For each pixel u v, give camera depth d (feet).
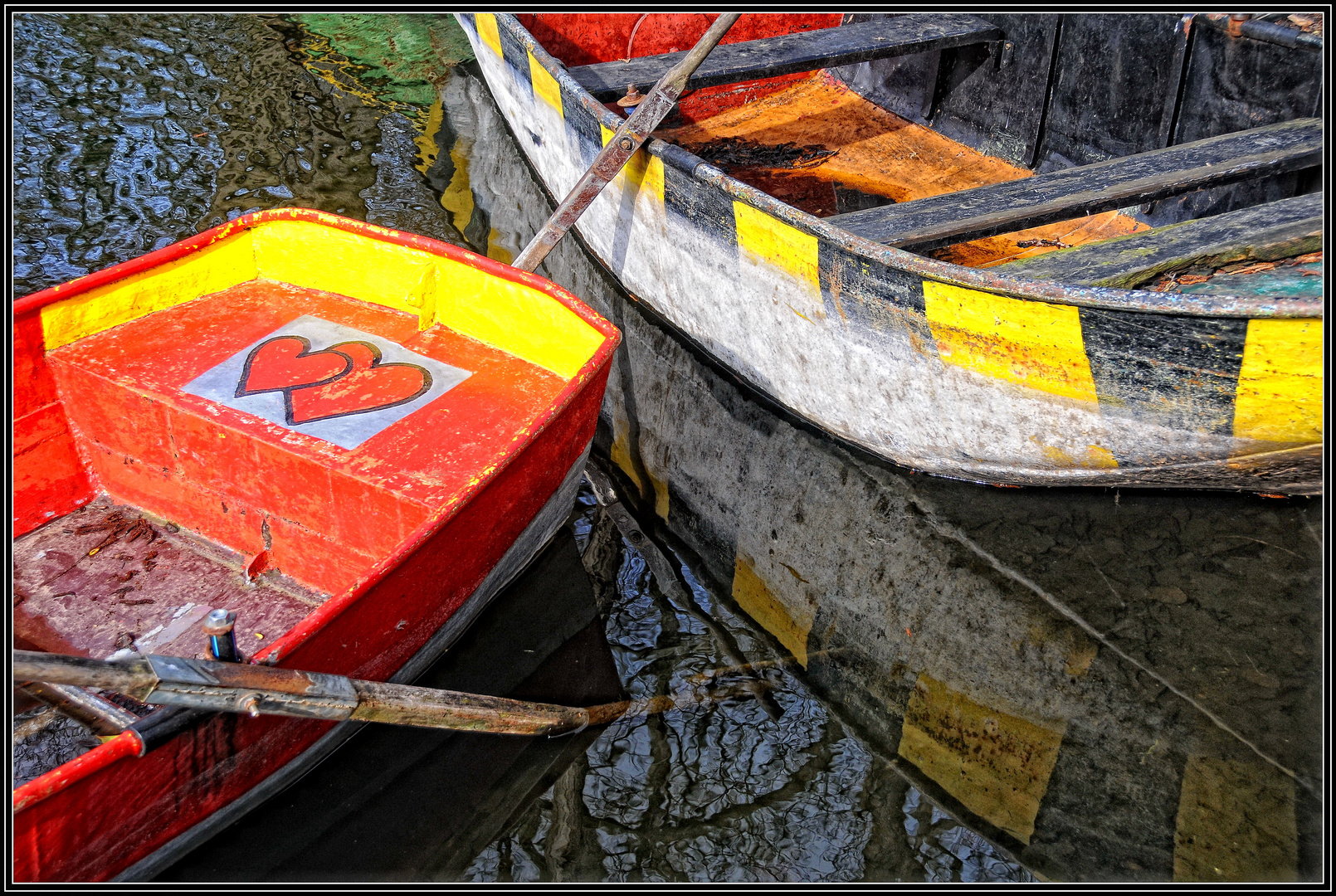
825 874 8.39
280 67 22.74
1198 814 8.71
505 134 21.03
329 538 10.52
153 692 6.46
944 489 12.66
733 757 9.37
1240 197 13.17
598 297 16.71
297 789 8.84
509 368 11.90
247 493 10.76
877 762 9.33
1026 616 10.63
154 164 18.56
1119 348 9.89
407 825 8.65
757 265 12.89
